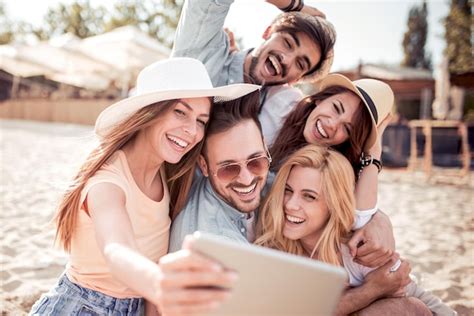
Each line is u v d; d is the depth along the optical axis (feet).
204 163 6.66
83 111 68.80
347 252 6.96
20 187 21.34
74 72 67.56
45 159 30.71
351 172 6.85
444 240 15.62
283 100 9.12
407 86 43.45
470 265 12.98
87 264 5.71
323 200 6.73
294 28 8.65
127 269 3.66
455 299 10.48
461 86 34.83
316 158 6.77
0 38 112.37
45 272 11.31
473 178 30.30
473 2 72.90
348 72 42.86
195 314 3.03
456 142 36.81
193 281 2.97
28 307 9.39
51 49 61.00
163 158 5.75
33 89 82.69
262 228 7.05
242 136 6.28
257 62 9.07
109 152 5.51
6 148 35.94
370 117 7.56
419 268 12.69
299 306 3.14
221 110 6.40
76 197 5.43
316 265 3.08
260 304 3.07
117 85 70.23
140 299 6.13
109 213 4.85
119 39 52.21
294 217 6.84
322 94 7.82
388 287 6.73
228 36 9.91
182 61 6.14
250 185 6.40
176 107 5.60
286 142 7.95
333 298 3.16
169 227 6.47
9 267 11.51
